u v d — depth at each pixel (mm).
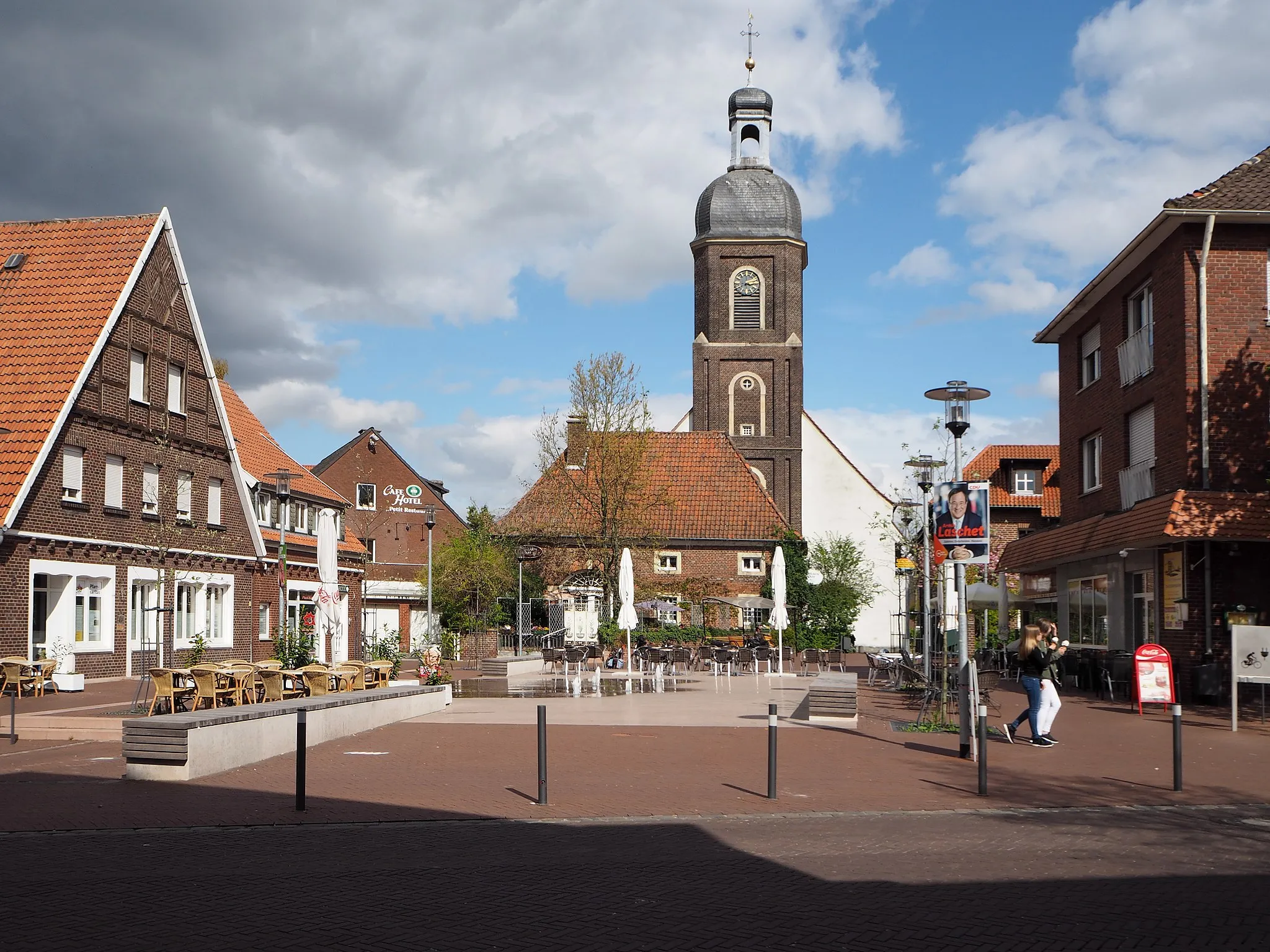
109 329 29703
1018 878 8578
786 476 65875
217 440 36531
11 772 13938
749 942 6938
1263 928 7176
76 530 28609
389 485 60875
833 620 55125
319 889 8266
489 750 16109
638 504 50250
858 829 10578
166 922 7367
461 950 6777
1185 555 24422
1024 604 40188
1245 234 25125
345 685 23266
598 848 9719
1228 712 22219
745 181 68000
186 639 34469
